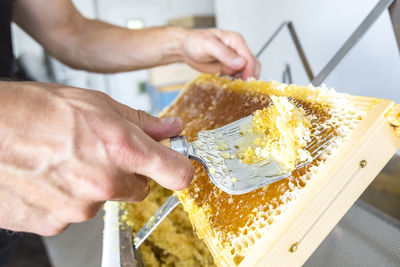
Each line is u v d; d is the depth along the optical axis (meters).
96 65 0.79
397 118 0.28
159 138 0.30
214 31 0.64
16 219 0.26
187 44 0.67
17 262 1.14
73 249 0.84
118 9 2.87
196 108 0.53
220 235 0.30
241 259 0.27
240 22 1.25
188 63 0.74
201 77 0.60
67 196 0.25
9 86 0.24
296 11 0.85
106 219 0.44
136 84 3.00
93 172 0.24
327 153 0.29
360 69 0.66
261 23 1.07
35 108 0.24
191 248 0.43
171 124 0.30
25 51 2.40
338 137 0.29
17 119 0.23
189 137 0.45
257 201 0.30
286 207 0.28
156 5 2.98
